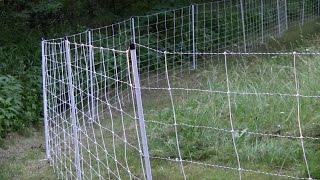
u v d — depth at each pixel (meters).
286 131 5.63
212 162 5.38
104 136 6.51
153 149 5.80
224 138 5.67
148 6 12.66
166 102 7.75
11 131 7.25
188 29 11.88
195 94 7.12
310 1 15.77
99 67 8.27
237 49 11.62
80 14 11.95
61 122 6.19
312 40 10.97
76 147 4.93
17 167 6.10
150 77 9.79
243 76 7.11
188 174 5.17
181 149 5.71
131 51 3.65
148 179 3.82
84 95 7.13
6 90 7.76
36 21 11.24
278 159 5.14
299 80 6.41
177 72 9.93
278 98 6.16
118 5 12.69
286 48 11.52
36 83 8.59
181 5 12.43
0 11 10.77
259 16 12.70
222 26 12.19
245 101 6.17
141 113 3.73
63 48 7.38
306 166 4.45
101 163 5.27
